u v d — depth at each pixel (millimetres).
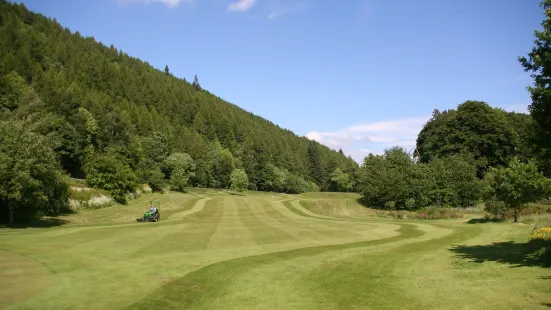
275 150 153125
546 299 9508
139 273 13766
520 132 78875
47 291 11031
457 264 15664
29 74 110875
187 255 17719
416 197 61500
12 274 12758
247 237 25000
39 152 31547
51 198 37156
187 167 102562
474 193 60219
